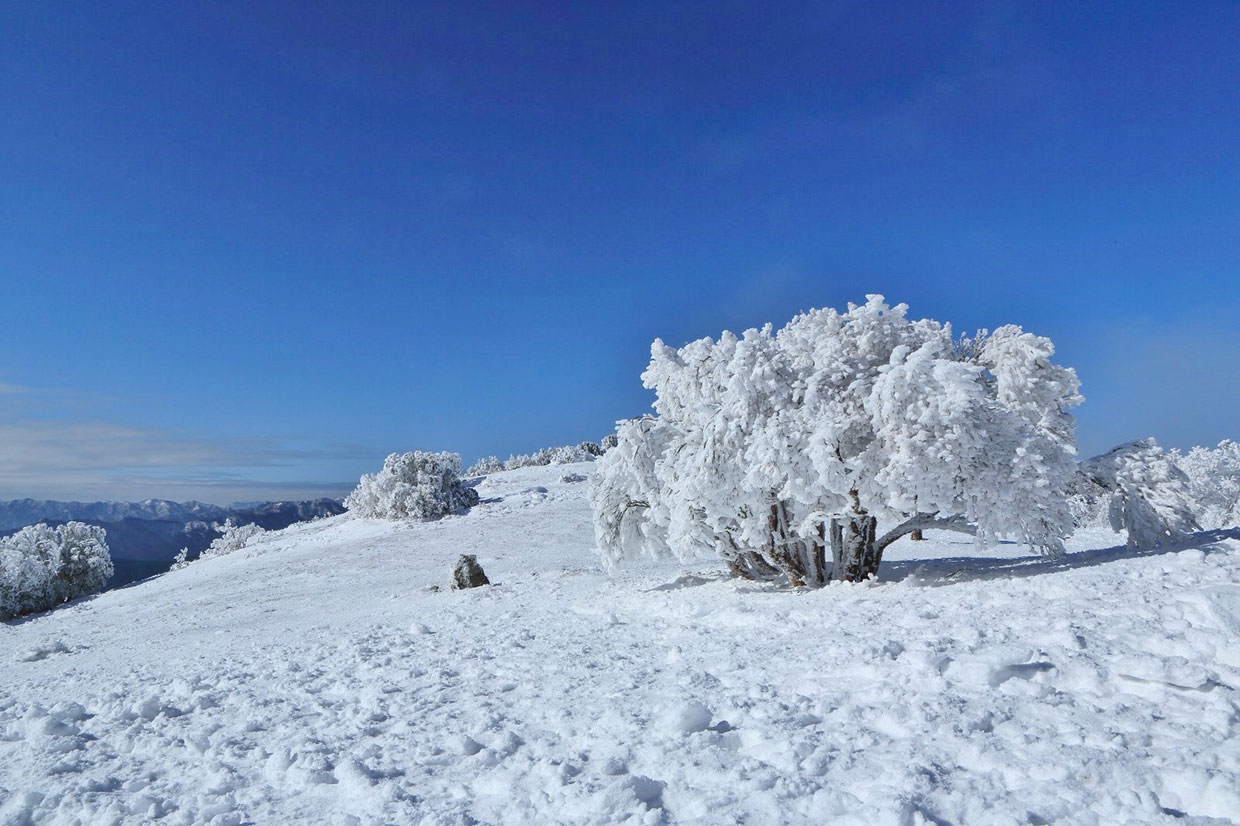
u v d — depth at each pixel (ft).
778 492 44.14
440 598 67.10
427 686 29.19
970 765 15.46
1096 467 42.88
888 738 17.43
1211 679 17.95
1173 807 13.16
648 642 33.83
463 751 20.27
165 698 30.99
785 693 21.94
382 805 16.96
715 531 48.47
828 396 43.11
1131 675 18.53
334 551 115.96
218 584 100.58
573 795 15.97
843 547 45.55
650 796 15.93
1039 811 13.30
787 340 49.62
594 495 58.29
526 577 74.13
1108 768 14.28
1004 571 40.93
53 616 97.55
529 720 22.74
